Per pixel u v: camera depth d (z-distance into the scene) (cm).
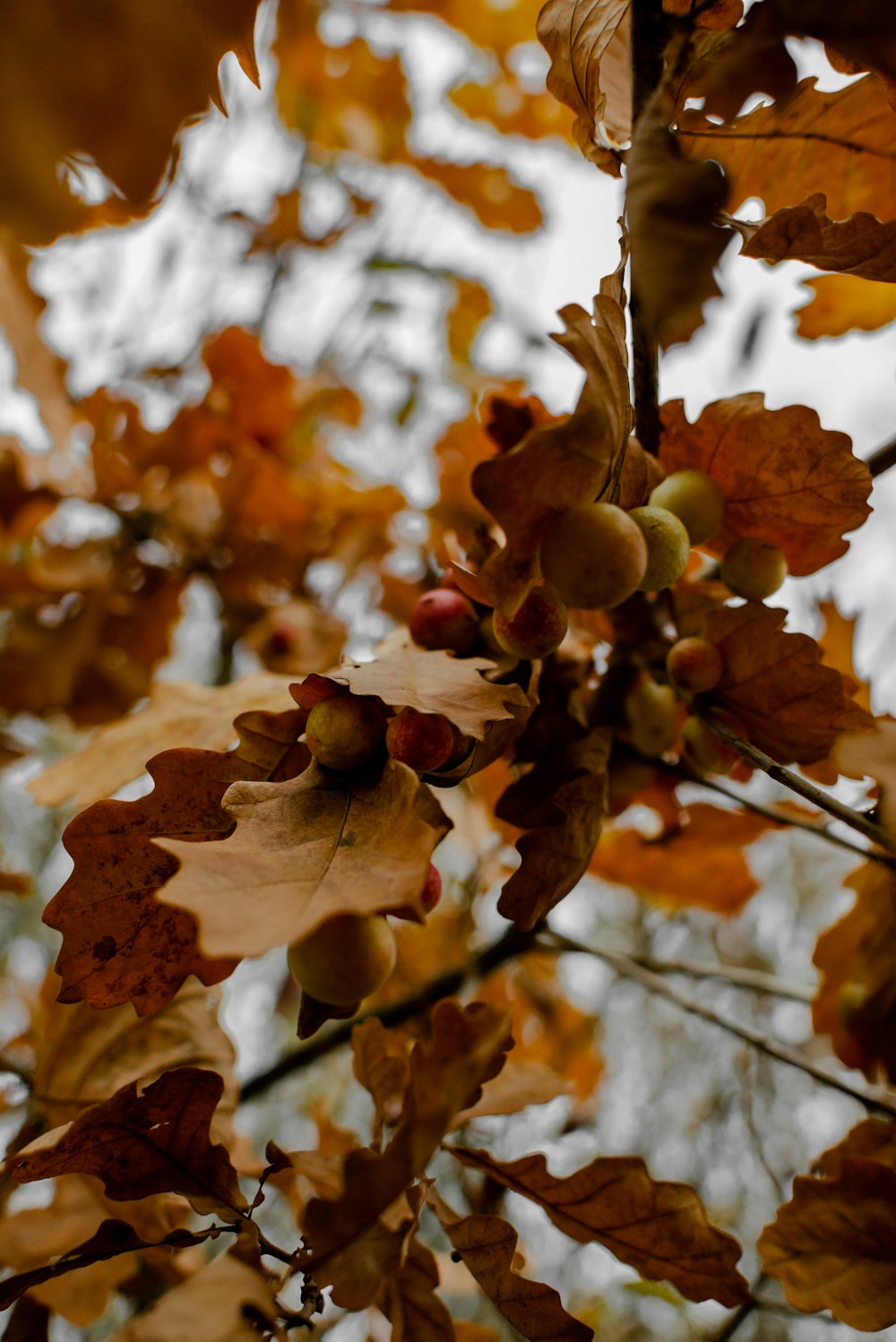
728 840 53
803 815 52
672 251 35
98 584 66
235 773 38
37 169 31
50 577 65
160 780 38
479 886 67
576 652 46
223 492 68
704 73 39
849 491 41
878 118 41
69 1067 45
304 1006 36
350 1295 36
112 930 37
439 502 55
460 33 88
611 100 41
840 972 47
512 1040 38
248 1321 34
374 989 35
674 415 42
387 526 74
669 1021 113
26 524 69
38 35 31
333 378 92
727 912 56
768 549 42
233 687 45
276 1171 39
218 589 71
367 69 88
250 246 97
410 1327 39
